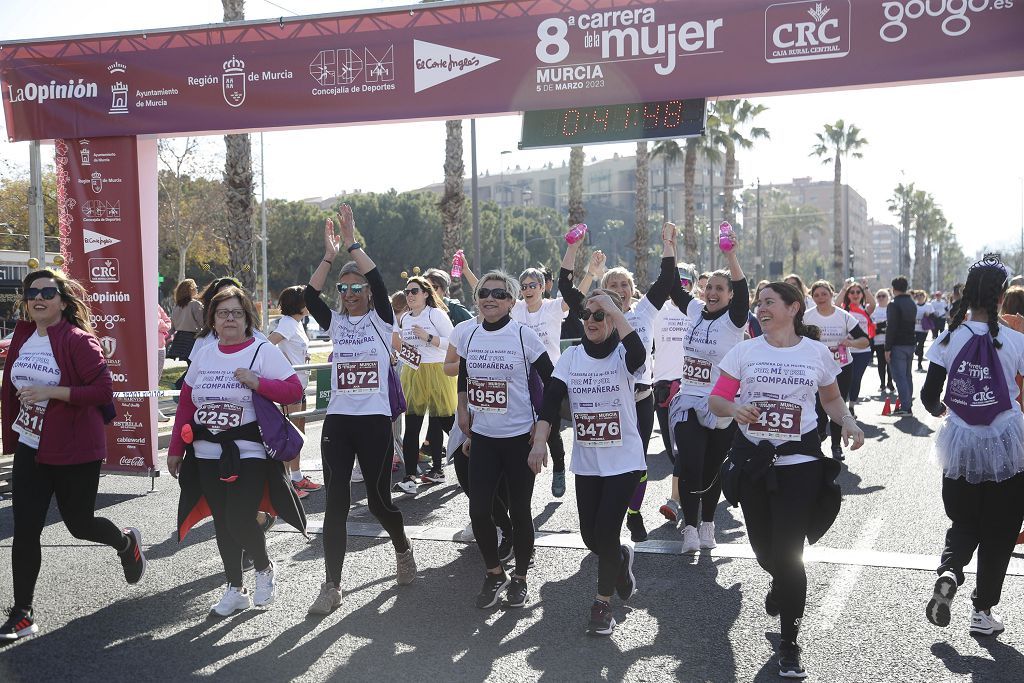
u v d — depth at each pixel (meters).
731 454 4.36
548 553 6.20
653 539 6.54
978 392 4.48
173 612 5.05
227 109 8.91
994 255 4.62
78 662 4.32
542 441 4.78
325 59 8.79
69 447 4.77
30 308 4.81
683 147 38.16
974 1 7.54
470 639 4.58
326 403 11.13
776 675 4.11
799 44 7.92
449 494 8.25
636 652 4.39
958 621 4.79
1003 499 4.47
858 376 13.19
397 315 9.13
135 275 8.92
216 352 4.88
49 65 9.09
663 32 8.18
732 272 5.94
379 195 65.81
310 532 6.80
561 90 8.41
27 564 4.73
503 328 5.16
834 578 5.49
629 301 6.88
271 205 62.44
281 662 4.30
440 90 8.64
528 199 109.31
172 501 8.02
